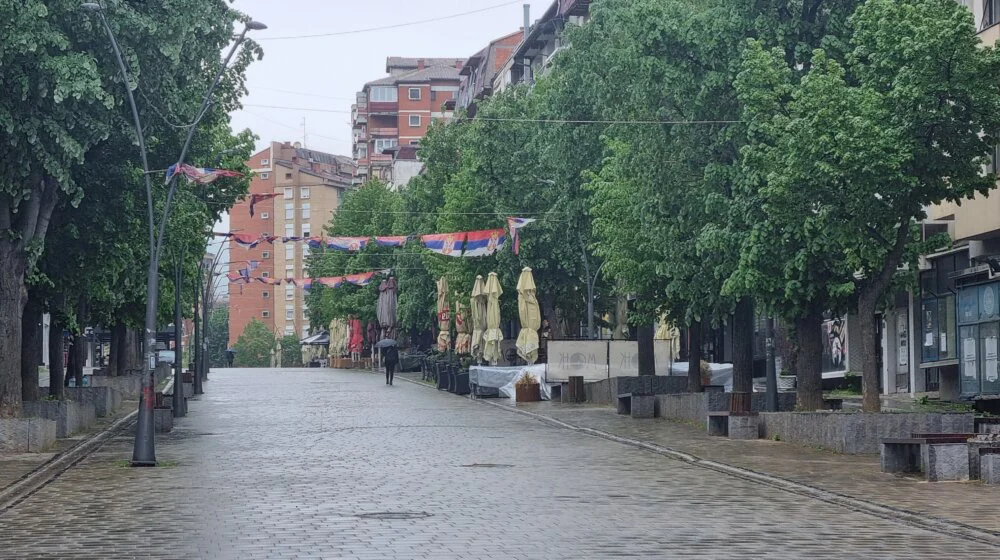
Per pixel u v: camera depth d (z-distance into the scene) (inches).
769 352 1298.0
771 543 564.7
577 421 1494.8
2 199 1137.4
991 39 1306.6
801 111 1023.6
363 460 1022.4
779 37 1200.8
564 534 592.7
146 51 1144.2
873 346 1064.2
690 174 1307.8
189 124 1279.5
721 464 956.6
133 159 1283.2
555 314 2411.4
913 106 989.2
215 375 3467.0
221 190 1902.1
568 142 1993.1
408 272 3223.4
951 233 1499.8
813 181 1019.3
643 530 606.9
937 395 1598.2
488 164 2321.6
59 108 1096.2
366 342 4323.3
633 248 1530.5
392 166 6190.9
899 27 997.8
